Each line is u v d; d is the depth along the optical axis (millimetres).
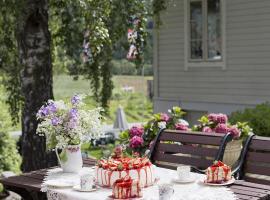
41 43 7387
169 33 13742
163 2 9039
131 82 33656
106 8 7516
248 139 5422
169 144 6051
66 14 9164
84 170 5258
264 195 4152
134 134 7363
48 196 4551
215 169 4500
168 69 13891
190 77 13383
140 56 9008
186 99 13500
